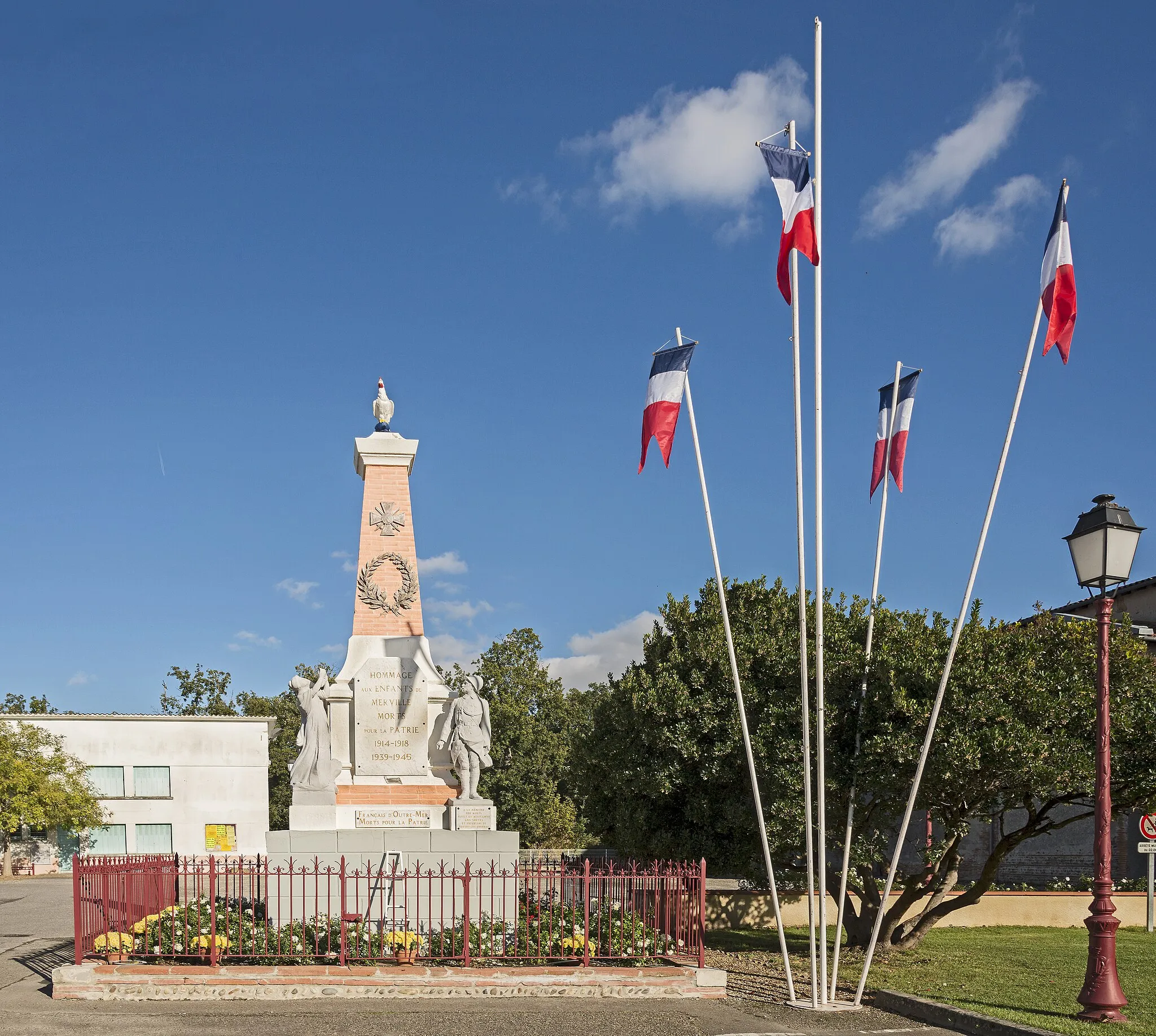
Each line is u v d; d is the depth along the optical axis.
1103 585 16.89
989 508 17.84
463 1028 15.88
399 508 24.81
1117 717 20.28
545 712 60.78
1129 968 21.38
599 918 20.33
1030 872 38.00
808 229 18.66
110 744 56.88
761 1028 16.28
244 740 58.44
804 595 18.61
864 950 23.64
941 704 19.02
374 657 23.75
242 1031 15.48
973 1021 16.12
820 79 18.73
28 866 54.34
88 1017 16.33
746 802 23.75
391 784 23.03
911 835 37.06
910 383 20.69
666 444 19.50
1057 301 17.64
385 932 19.38
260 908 21.58
